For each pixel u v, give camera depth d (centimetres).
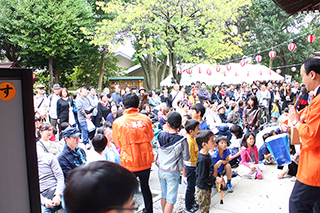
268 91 1028
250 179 448
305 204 219
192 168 346
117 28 1022
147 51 1071
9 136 100
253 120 584
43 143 366
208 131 303
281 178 447
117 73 2316
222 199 358
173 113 322
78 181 81
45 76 1897
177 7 1024
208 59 1227
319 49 2725
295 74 2836
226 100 1007
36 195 105
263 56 2791
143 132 301
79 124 711
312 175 210
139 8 963
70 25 1540
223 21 1097
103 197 79
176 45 1088
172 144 310
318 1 455
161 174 318
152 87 1984
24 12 1386
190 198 348
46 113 745
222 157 393
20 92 101
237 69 2023
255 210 340
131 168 297
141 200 395
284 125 340
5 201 100
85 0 1633
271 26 2469
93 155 346
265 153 526
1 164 99
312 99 219
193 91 972
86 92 685
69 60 1745
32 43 1471
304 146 210
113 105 709
